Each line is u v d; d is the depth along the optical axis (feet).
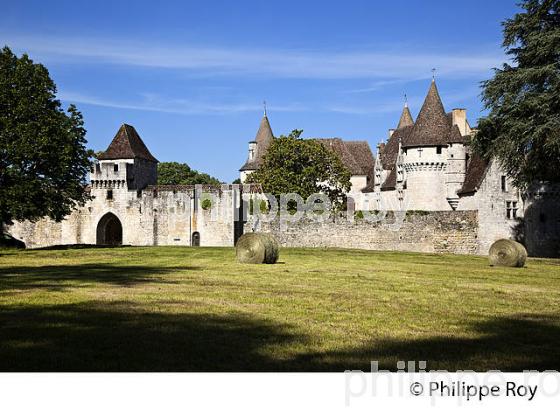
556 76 103.35
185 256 104.01
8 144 123.85
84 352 28.35
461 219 154.61
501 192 162.91
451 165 183.83
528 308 44.19
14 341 30.22
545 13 109.09
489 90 113.60
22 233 212.02
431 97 194.08
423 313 40.98
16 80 130.52
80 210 212.02
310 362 27.66
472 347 30.96
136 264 83.35
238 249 88.53
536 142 105.60
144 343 30.22
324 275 68.08
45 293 47.70
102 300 44.11
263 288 54.03
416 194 190.08
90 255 106.63
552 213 162.50
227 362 27.30
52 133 129.80
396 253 123.65
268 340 31.50
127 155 224.33
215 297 47.11
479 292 53.57
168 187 221.05
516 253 87.71
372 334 33.60
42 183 128.16
